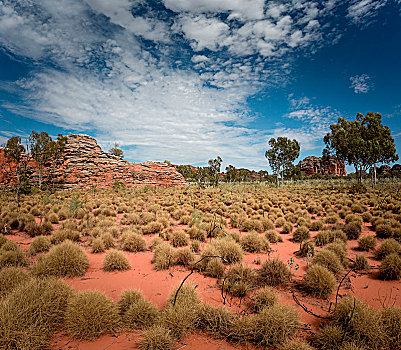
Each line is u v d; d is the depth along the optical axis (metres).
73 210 15.00
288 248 9.24
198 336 3.92
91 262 7.39
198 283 5.94
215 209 17.53
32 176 40.28
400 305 4.75
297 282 6.00
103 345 3.56
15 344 3.24
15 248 7.25
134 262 7.52
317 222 12.44
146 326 3.96
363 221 13.85
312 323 4.21
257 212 16.23
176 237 9.28
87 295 4.15
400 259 6.15
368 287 5.66
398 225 11.37
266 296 4.67
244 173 75.62
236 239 9.65
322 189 36.19
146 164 59.00
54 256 6.23
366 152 32.44
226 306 4.62
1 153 38.16
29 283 4.42
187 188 40.72
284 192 33.47
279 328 3.75
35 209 15.73
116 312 4.16
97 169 47.31
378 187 34.59
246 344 3.70
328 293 5.17
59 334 3.78
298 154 47.38
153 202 22.28
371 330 3.55
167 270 6.83
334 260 6.59
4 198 21.89
